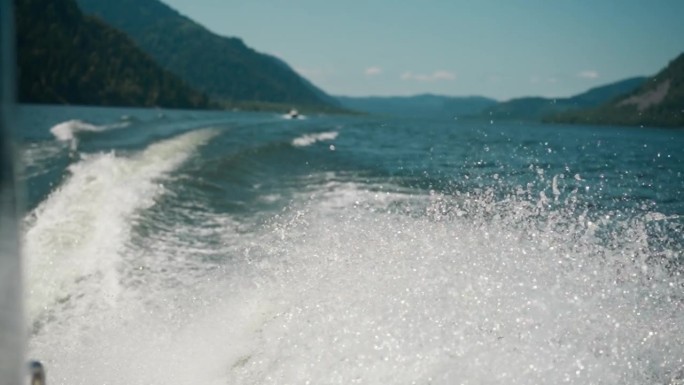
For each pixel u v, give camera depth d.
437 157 17.23
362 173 12.83
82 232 6.83
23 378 0.79
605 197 9.70
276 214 8.38
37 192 9.27
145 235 7.13
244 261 6.11
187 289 5.34
